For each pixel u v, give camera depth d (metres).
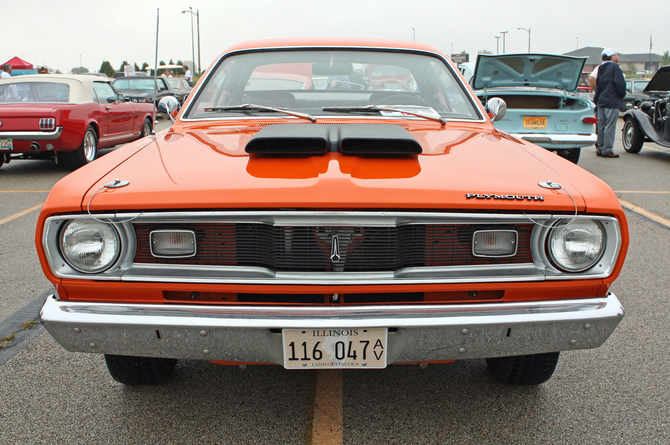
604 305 1.84
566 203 1.80
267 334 1.77
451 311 1.77
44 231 1.80
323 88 2.94
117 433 2.12
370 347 1.77
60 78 8.60
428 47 3.21
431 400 2.34
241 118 2.70
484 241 1.82
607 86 9.51
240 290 1.78
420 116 2.71
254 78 2.97
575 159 8.28
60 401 2.33
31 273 3.94
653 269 4.05
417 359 1.81
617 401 2.35
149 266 1.81
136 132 10.65
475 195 1.78
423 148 2.21
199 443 2.06
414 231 1.81
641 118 9.87
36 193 6.76
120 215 1.77
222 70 3.04
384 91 2.95
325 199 1.72
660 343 2.88
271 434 2.11
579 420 2.21
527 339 1.81
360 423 2.18
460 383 2.48
